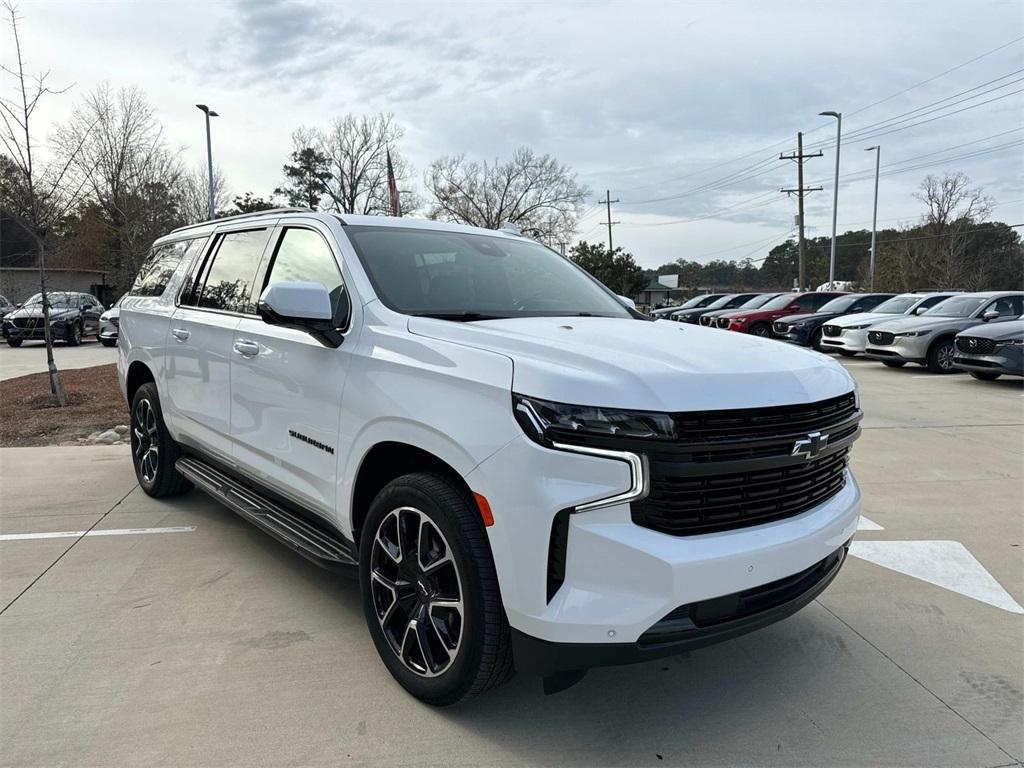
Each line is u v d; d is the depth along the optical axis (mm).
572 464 2230
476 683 2496
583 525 2232
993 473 6344
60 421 8406
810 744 2551
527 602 2287
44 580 3844
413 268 3404
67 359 17188
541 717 2688
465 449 2414
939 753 2506
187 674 2932
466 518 2477
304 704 2734
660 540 2246
